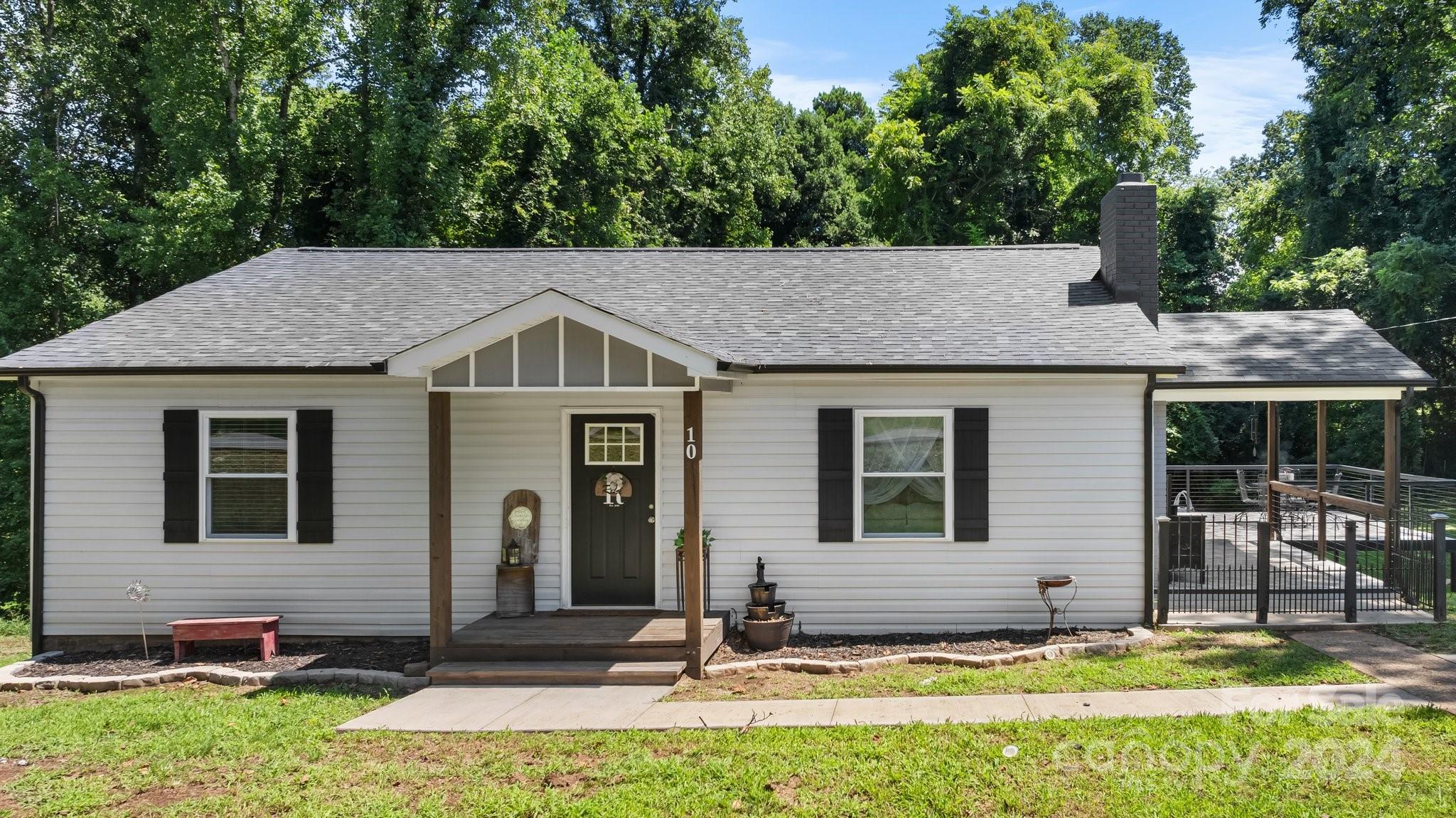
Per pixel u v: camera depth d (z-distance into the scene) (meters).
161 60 20.89
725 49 35.53
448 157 22.31
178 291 12.38
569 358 8.42
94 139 23.56
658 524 10.59
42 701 8.62
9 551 19.42
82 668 9.67
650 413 10.65
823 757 6.32
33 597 10.49
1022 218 31.42
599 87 26.78
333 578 10.59
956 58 31.39
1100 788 5.66
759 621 9.70
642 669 8.66
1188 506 17.03
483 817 5.53
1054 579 9.79
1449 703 7.19
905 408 10.38
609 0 33.59
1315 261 28.16
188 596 10.57
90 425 10.56
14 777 6.41
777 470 10.47
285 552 10.58
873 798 5.63
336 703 8.14
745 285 12.41
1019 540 10.34
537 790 5.93
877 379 10.40
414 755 6.65
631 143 27.92
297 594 10.59
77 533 10.56
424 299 12.01
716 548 10.48
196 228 19.66
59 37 22.28
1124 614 10.27
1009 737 6.62
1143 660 8.72
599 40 33.94
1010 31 30.72
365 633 10.59
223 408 10.55
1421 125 21.55
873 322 11.09
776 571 10.47
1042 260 13.22
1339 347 13.32
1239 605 10.75
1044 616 10.34
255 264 13.54
